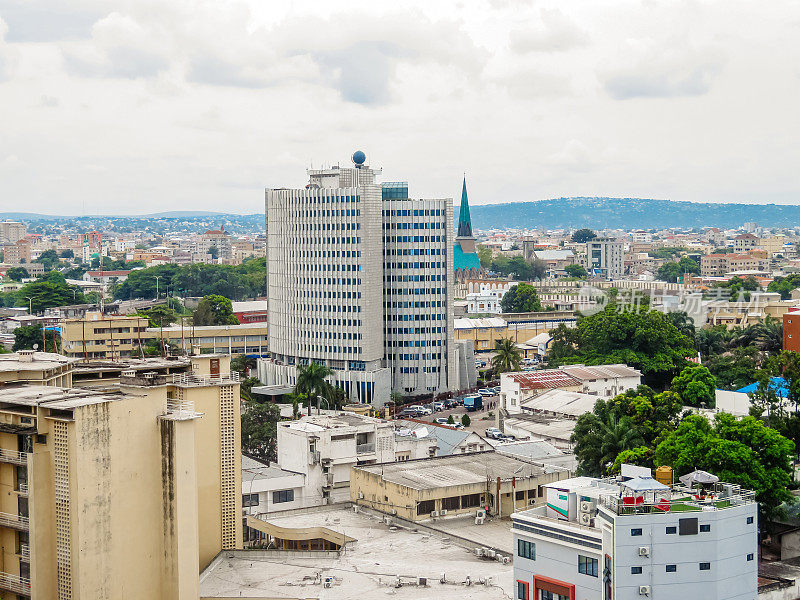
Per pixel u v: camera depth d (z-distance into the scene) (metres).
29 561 128.62
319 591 136.88
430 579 139.12
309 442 192.62
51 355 155.25
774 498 156.62
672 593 113.44
